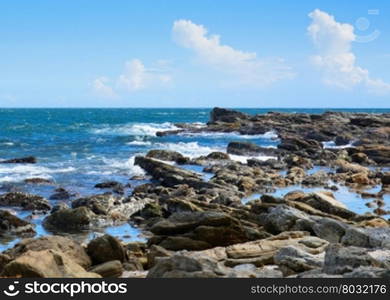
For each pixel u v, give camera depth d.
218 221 16.33
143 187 28.09
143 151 48.22
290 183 31.23
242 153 46.69
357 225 18.45
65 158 42.16
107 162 39.72
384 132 58.06
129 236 18.78
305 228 17.05
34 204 23.33
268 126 70.31
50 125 87.38
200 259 10.62
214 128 73.62
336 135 59.88
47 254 10.80
